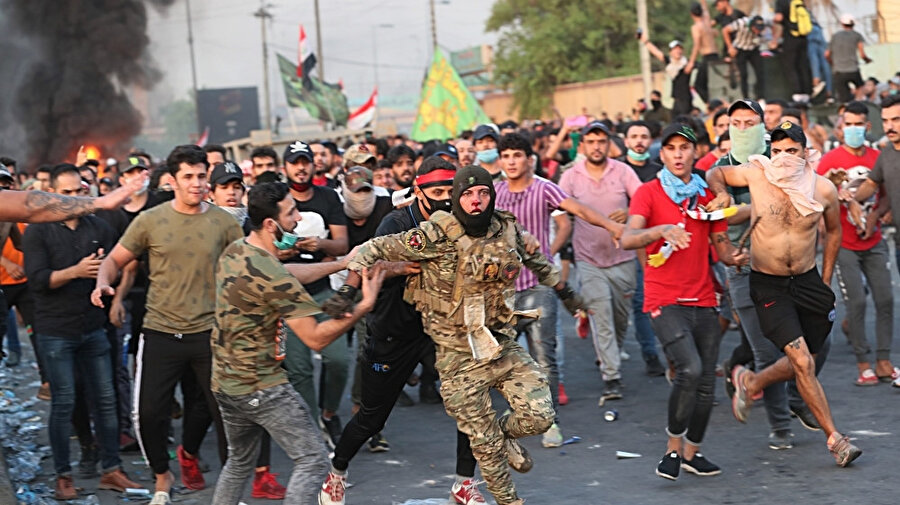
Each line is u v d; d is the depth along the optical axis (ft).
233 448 21.98
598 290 34.83
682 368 24.86
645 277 25.68
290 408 21.17
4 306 35.88
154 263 25.09
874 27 105.81
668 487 25.09
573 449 29.30
